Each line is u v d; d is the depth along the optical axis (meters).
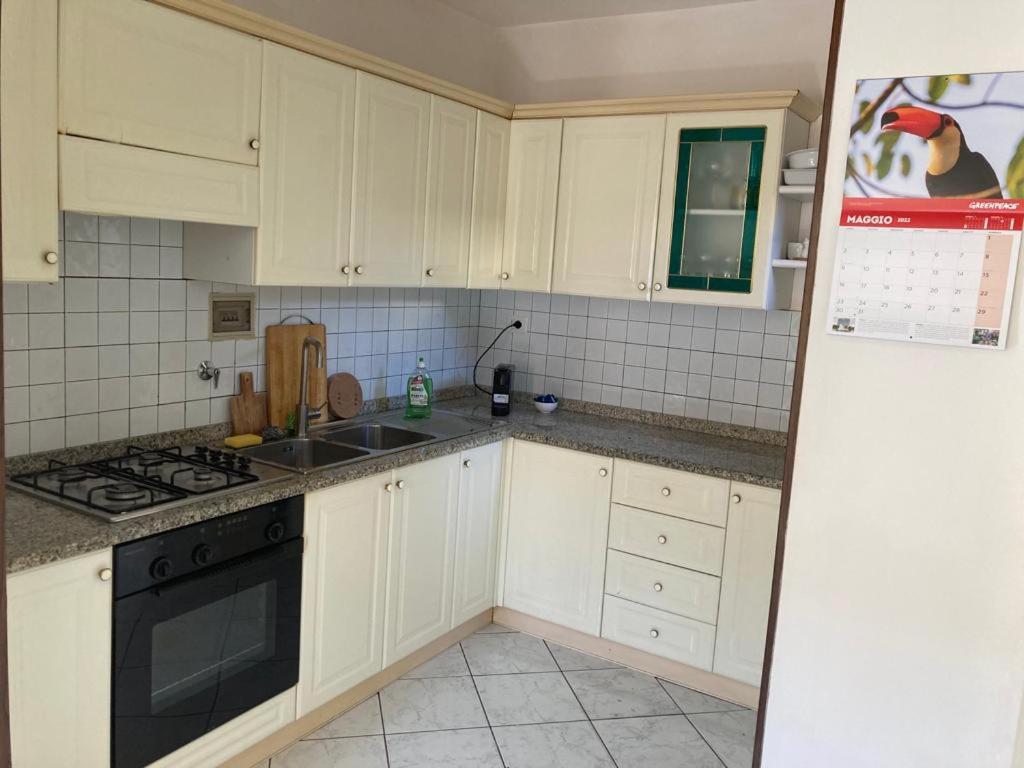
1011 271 1.39
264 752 2.43
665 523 2.97
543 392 3.87
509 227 3.46
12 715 1.71
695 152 3.02
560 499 3.21
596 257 3.26
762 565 2.79
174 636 2.03
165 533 1.96
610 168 3.19
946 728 1.51
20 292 2.14
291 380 2.98
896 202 1.47
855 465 1.55
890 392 1.51
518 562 3.35
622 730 2.73
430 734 2.63
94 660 1.85
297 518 2.36
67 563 1.76
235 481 2.27
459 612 3.18
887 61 1.46
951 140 1.42
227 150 2.24
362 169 2.70
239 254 2.41
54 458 2.26
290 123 2.42
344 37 3.04
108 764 1.92
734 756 2.61
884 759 1.57
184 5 2.07
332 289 3.15
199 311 2.63
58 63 1.81
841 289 1.53
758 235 2.92
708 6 3.32
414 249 2.99
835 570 1.58
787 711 1.66
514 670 3.08
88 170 1.90
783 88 3.20
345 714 2.71
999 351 1.42
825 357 1.56
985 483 1.44
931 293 1.45
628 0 3.30
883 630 1.55
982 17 1.38
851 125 1.49
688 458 2.96
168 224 2.50
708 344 3.41
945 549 1.49
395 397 3.55
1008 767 1.47
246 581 2.20
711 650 2.94
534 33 3.75
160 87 2.04
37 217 1.80
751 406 3.34
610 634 3.15
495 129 3.32
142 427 2.50
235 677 2.23
